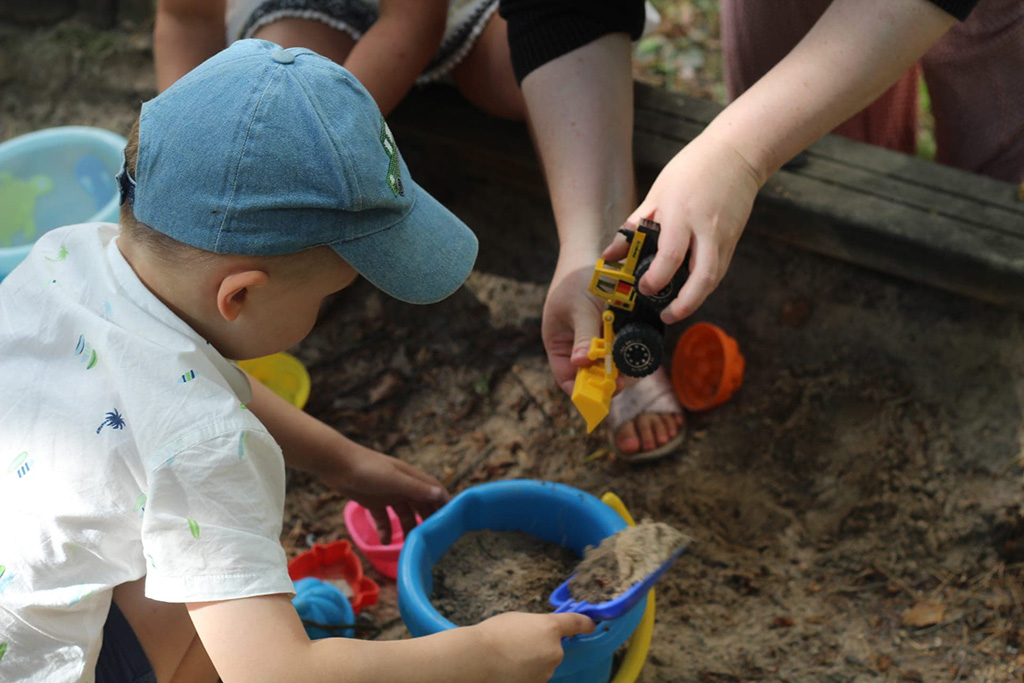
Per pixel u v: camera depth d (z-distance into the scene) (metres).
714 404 1.76
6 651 1.03
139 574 1.06
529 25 1.50
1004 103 1.75
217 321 1.05
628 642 1.34
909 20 1.25
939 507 1.58
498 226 2.03
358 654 0.99
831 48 1.28
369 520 1.62
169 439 0.98
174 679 1.19
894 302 1.75
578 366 1.28
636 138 1.83
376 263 1.04
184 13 1.85
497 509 1.39
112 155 1.93
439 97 2.00
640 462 1.71
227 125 0.95
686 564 1.56
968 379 1.67
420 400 1.85
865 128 1.98
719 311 1.89
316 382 1.88
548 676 1.08
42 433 1.04
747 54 1.90
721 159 1.23
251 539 0.99
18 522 1.02
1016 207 1.67
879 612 1.49
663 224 1.18
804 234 1.73
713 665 1.41
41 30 2.53
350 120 0.99
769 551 1.59
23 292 1.13
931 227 1.64
